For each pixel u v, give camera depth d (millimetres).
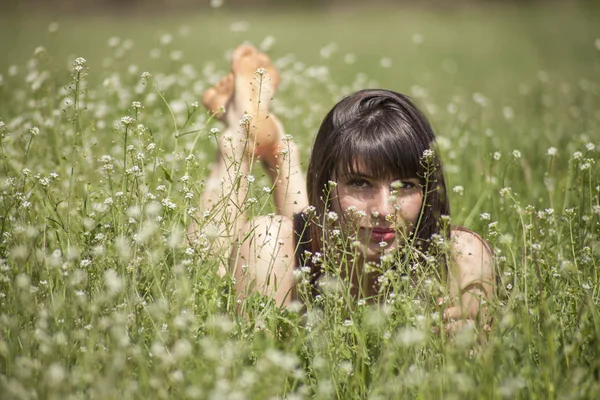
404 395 2275
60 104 4504
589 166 3299
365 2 33625
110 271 2502
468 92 11133
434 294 2613
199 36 18109
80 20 26641
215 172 3902
